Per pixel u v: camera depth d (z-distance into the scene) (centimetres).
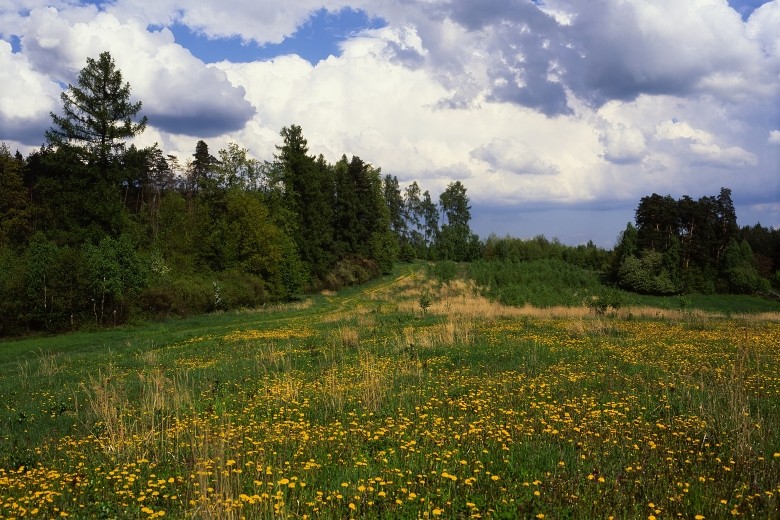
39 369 1903
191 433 906
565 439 810
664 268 6844
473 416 939
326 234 6769
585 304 4203
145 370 1702
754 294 6781
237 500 615
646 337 2016
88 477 742
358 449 798
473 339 1988
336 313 4419
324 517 588
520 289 5212
